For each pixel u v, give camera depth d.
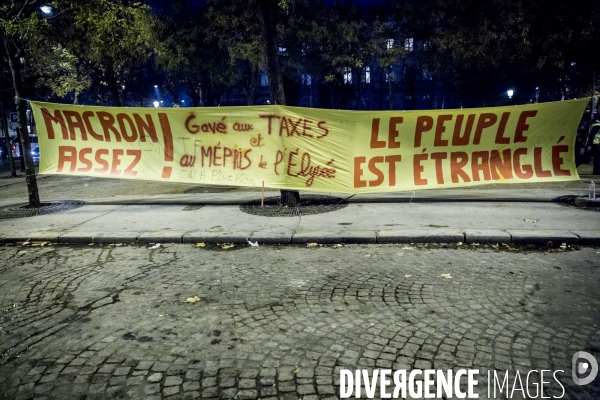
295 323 3.95
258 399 2.85
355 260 5.79
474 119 8.06
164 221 7.88
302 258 5.94
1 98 18.98
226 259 5.98
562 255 5.73
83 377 3.16
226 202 9.59
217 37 18.50
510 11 16.55
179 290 4.84
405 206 8.55
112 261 6.02
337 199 9.46
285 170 8.50
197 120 8.52
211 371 3.19
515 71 22.81
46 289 4.98
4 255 6.45
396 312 4.12
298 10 20.11
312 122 8.24
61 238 7.05
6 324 4.08
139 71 35.22
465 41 18.06
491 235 6.32
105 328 3.94
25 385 3.08
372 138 8.24
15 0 9.48
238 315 4.15
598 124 12.51
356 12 24.25
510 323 3.82
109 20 10.10
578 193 9.40
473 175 8.30
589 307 4.10
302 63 24.95
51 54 12.29
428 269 5.33
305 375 3.11
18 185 15.72
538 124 8.02
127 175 8.89
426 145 8.25
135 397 2.91
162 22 15.77
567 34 15.25
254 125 8.41
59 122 8.88
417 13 21.47
